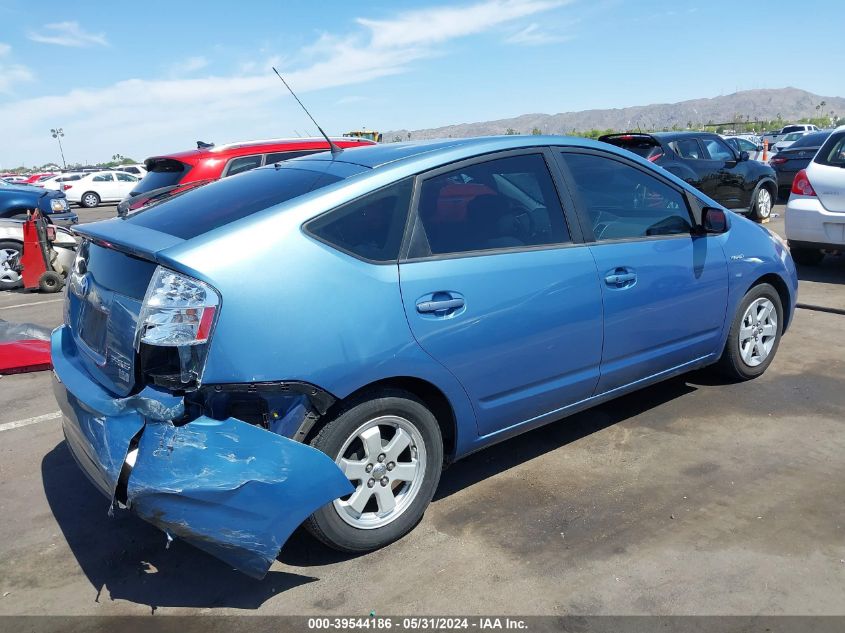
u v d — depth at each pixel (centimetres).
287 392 273
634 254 391
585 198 381
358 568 303
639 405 467
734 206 1230
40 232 962
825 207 773
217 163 824
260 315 270
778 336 505
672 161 1162
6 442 447
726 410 453
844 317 646
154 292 269
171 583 297
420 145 355
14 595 292
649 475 374
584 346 371
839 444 402
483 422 342
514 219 351
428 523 335
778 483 361
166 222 314
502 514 341
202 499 260
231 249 273
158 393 270
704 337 446
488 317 328
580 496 355
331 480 275
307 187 316
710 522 328
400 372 301
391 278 301
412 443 319
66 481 392
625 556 304
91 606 284
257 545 265
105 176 3359
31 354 593
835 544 308
